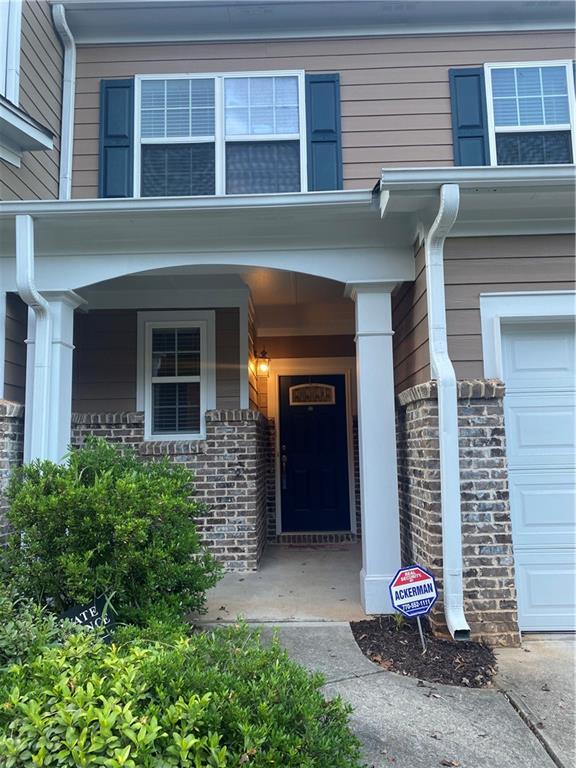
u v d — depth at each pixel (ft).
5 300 13.56
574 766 7.18
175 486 11.50
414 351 13.52
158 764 4.54
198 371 18.29
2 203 12.48
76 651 6.32
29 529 10.21
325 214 12.81
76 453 11.69
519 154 16.80
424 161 16.78
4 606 7.73
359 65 17.28
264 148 17.04
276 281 17.39
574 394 12.39
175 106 17.22
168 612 10.31
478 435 11.65
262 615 12.74
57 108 16.81
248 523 17.37
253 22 17.31
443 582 11.25
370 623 12.08
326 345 23.75
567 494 12.10
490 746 7.61
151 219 12.84
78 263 13.65
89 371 18.12
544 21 17.31
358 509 22.93
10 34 14.16
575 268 12.28
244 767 4.63
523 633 11.73
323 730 5.42
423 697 8.91
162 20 17.22
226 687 5.38
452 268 12.30
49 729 4.74
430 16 17.25
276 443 23.16
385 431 13.14
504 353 12.56
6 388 13.55
